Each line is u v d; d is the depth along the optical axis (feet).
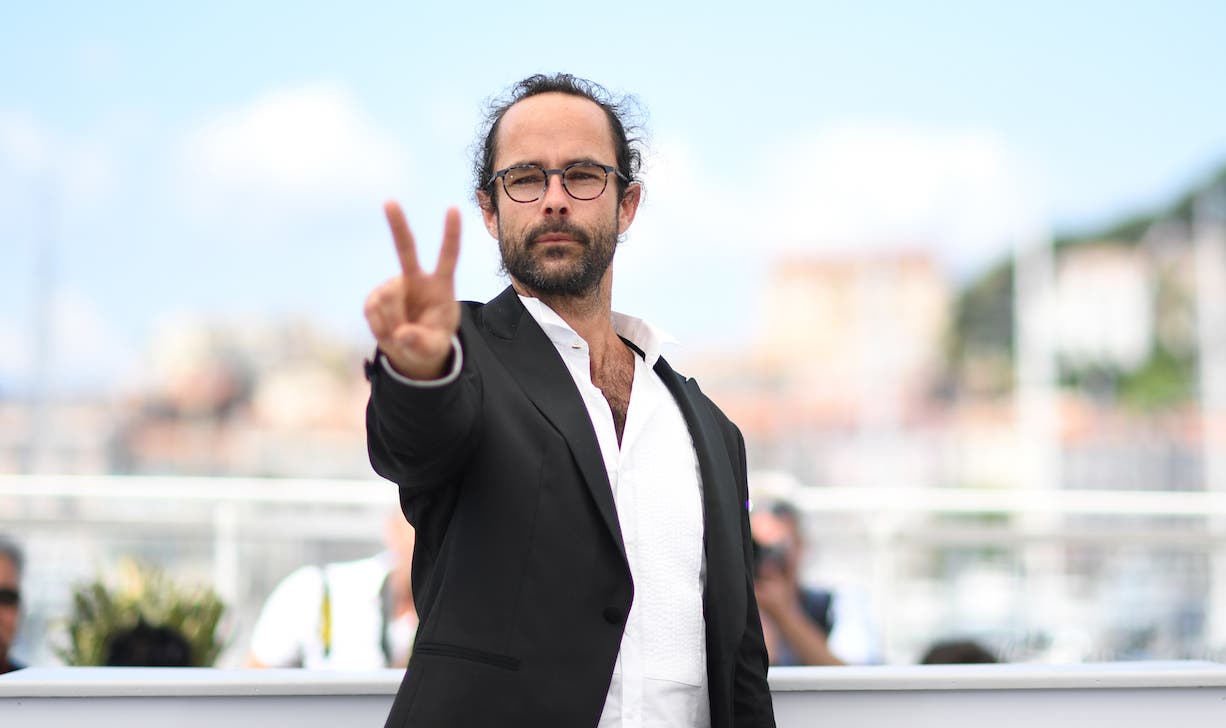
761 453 282.36
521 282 7.30
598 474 6.69
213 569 22.75
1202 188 257.96
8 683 8.04
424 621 6.62
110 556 22.13
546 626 6.41
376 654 17.19
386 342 6.03
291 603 17.25
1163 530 23.77
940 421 279.08
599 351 7.48
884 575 23.16
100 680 8.14
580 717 6.34
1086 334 260.42
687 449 7.43
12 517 22.03
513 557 6.49
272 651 17.12
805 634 15.01
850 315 295.28
